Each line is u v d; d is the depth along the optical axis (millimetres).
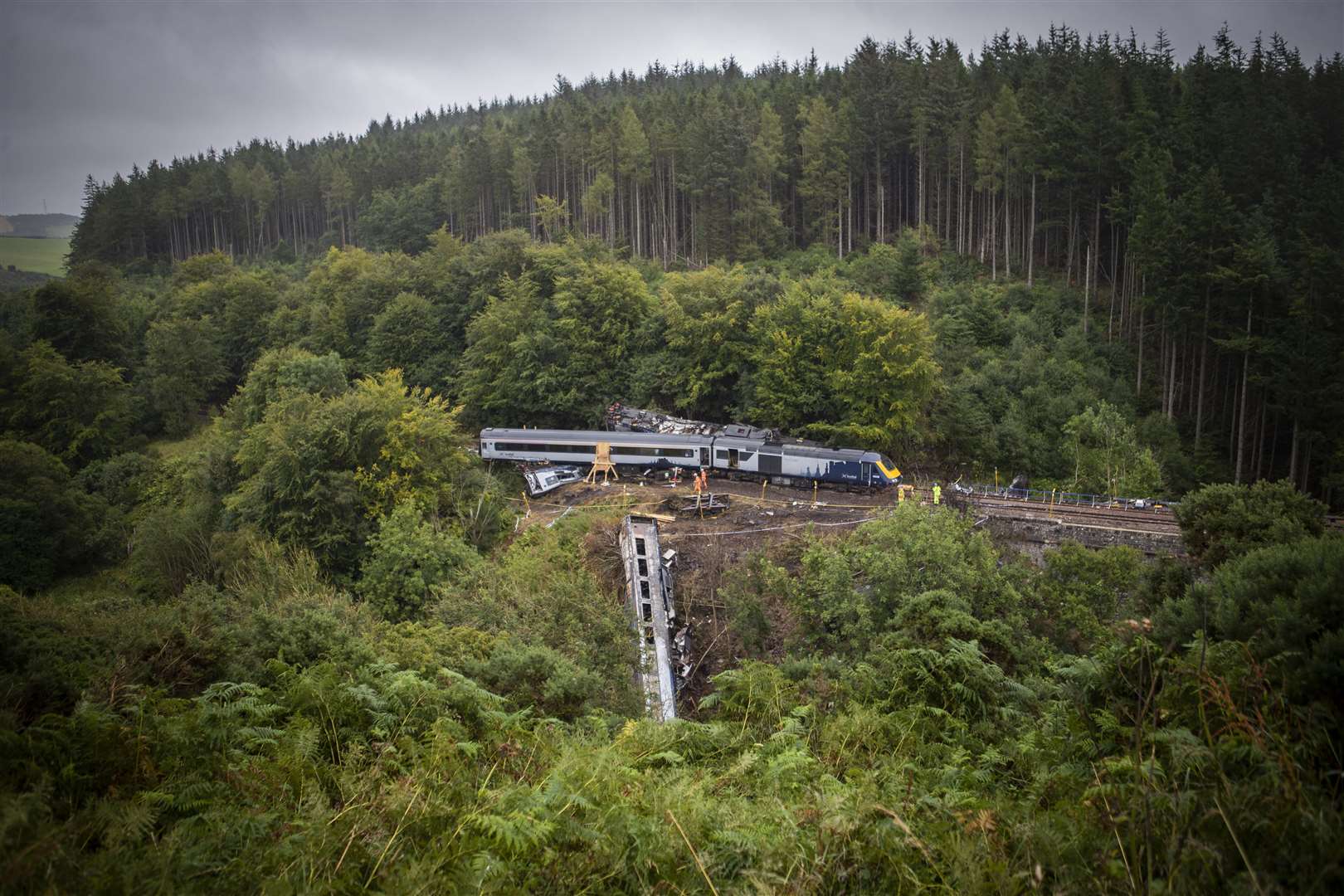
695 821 7652
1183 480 56375
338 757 10352
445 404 52406
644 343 65875
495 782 9422
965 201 95938
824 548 34969
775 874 6574
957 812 7852
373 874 6746
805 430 55312
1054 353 67250
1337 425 53406
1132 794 7016
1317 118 85500
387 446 45062
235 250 136125
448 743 9797
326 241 129500
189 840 7387
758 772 10852
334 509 41625
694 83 153250
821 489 50625
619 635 28609
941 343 66188
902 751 11141
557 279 70375
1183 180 70188
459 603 28766
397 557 35438
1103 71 93938
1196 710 8336
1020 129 82500
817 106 91688
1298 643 10070
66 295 77438
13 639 13633
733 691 14711
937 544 28484
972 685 13789
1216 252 59250
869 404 53875
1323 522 26469
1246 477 59406
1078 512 43562
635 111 107250
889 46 109500
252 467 47000
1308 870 5605
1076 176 77312
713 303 61000
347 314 76625
